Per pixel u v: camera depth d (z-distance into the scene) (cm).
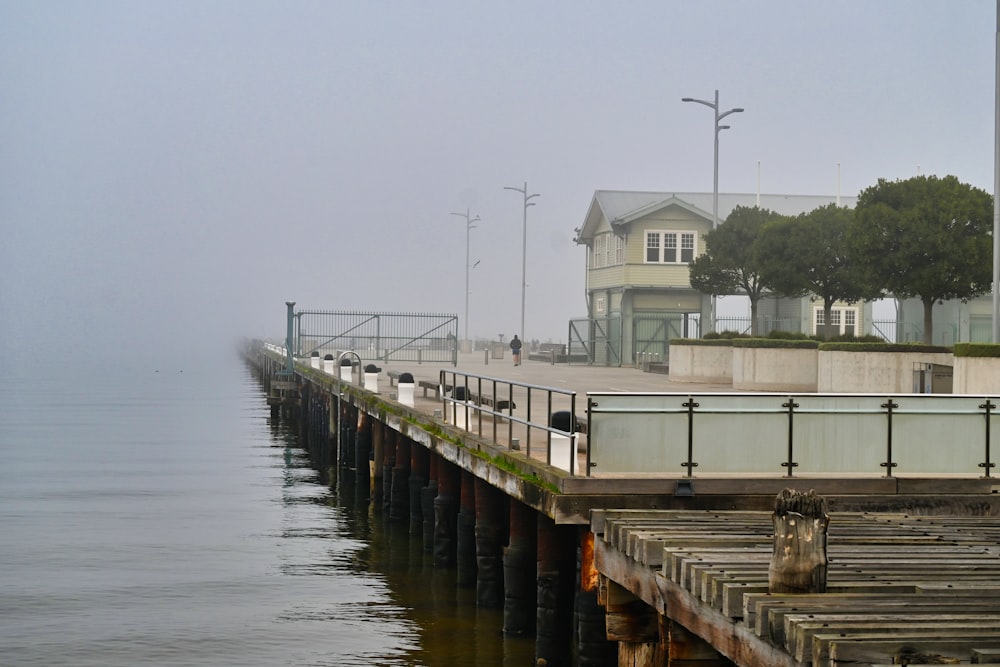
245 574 3222
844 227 5788
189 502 4566
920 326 7838
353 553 3525
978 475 2045
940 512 1997
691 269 6606
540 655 2266
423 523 3516
